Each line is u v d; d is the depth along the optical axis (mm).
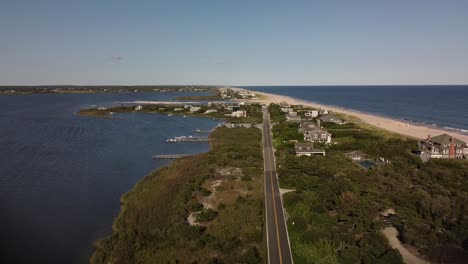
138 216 62688
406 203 65875
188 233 54188
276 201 68062
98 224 63812
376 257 47719
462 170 84750
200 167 93375
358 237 54156
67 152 119438
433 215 60656
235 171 89000
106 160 110000
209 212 62094
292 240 52469
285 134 135500
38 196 77875
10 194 79000
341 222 59094
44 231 61188
